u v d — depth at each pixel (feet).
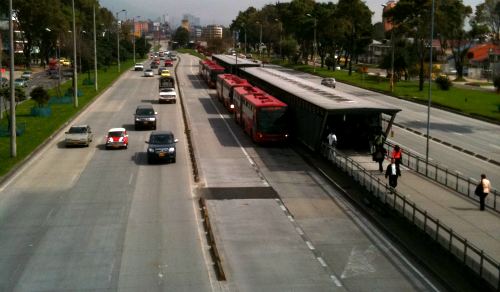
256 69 276.00
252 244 80.48
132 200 102.58
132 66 504.02
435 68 375.25
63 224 89.20
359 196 103.76
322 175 121.29
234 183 114.83
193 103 250.37
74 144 151.33
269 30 645.10
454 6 327.67
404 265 72.69
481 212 90.43
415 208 82.17
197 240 81.97
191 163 134.00
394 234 83.20
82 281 67.92
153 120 180.34
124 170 126.11
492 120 202.90
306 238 82.94
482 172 124.36
